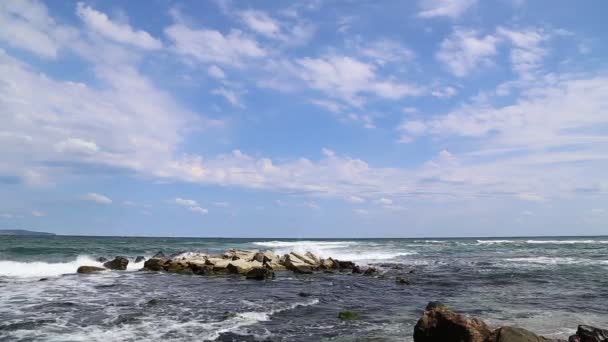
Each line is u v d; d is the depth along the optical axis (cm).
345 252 4947
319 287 2270
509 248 6381
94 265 3030
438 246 6962
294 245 6419
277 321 1391
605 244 7775
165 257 3316
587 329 1050
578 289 2166
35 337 1160
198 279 2584
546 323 1378
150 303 1662
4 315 1423
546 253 5131
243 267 2956
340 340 1155
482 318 1454
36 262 2959
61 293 1911
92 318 1391
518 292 2077
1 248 4066
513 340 920
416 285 2358
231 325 1324
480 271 3077
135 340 1145
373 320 1418
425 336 1061
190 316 1449
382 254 4766
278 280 2573
